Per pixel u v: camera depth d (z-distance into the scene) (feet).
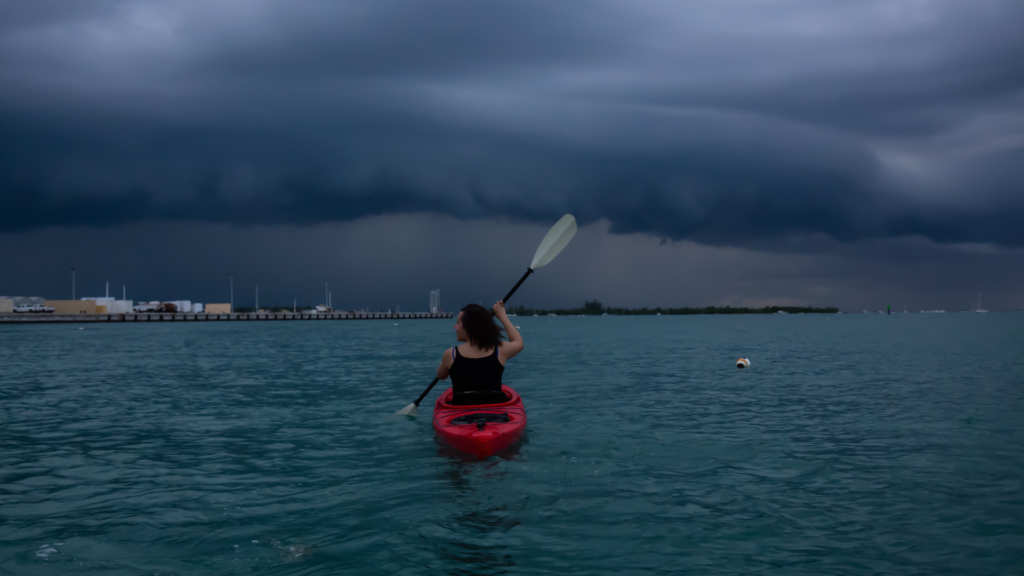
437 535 11.98
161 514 13.38
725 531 12.17
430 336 132.77
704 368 49.03
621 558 10.82
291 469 17.22
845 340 100.27
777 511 13.38
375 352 73.10
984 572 10.10
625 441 20.57
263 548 11.35
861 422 24.21
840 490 14.96
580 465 17.37
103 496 14.75
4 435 22.33
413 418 25.82
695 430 22.49
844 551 11.09
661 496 14.48
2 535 12.07
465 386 19.90
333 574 10.16
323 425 24.18
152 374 45.39
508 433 18.38
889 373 43.86
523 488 15.12
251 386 37.63
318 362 56.85
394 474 16.56
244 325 263.70
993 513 13.14
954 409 27.40
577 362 55.72
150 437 21.88
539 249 25.64
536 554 11.02
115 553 11.12
